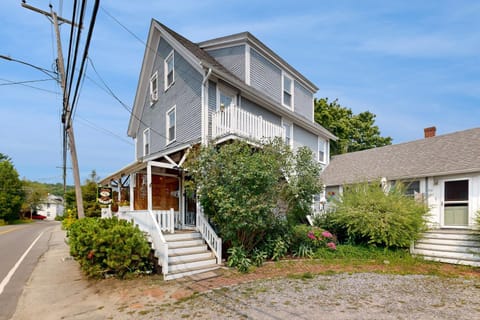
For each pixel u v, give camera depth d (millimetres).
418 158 13039
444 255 8961
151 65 15633
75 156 11508
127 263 6723
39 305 5410
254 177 7715
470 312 4570
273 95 14234
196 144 9953
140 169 11242
